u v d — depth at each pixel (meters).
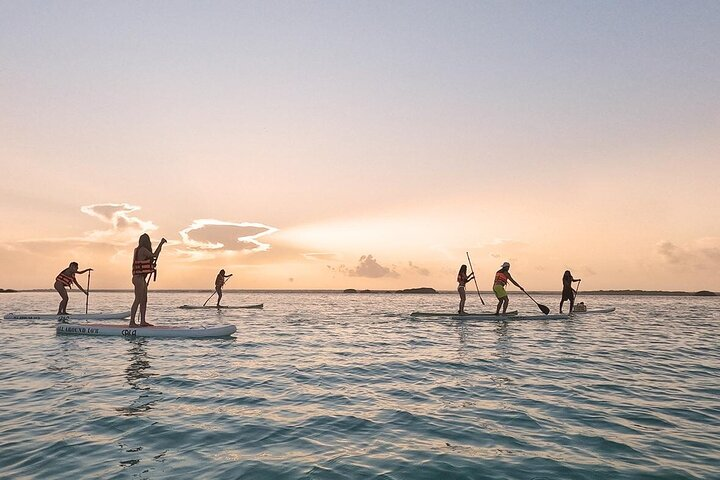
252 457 3.42
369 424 4.29
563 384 6.10
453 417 4.54
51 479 2.98
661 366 7.55
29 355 8.20
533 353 8.90
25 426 4.12
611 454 3.53
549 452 3.57
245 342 10.45
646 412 4.75
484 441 3.83
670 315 22.66
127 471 3.13
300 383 6.10
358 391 5.66
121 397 5.20
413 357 8.38
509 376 6.64
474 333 12.71
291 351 9.09
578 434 4.02
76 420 4.31
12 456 3.40
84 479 2.99
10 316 16.09
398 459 3.40
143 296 11.50
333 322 16.62
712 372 7.04
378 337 11.70
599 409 4.86
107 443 3.70
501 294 16.86
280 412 4.68
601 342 10.70
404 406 4.95
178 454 3.47
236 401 5.10
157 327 11.34
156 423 4.24
